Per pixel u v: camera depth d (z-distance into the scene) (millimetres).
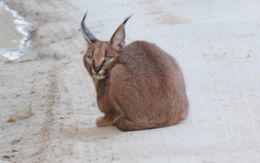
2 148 33938
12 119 38781
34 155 32125
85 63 32969
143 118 32406
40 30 63469
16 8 74750
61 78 45812
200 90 38469
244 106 35219
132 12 64438
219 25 53875
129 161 29312
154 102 32219
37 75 48438
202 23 55469
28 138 35000
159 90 32219
